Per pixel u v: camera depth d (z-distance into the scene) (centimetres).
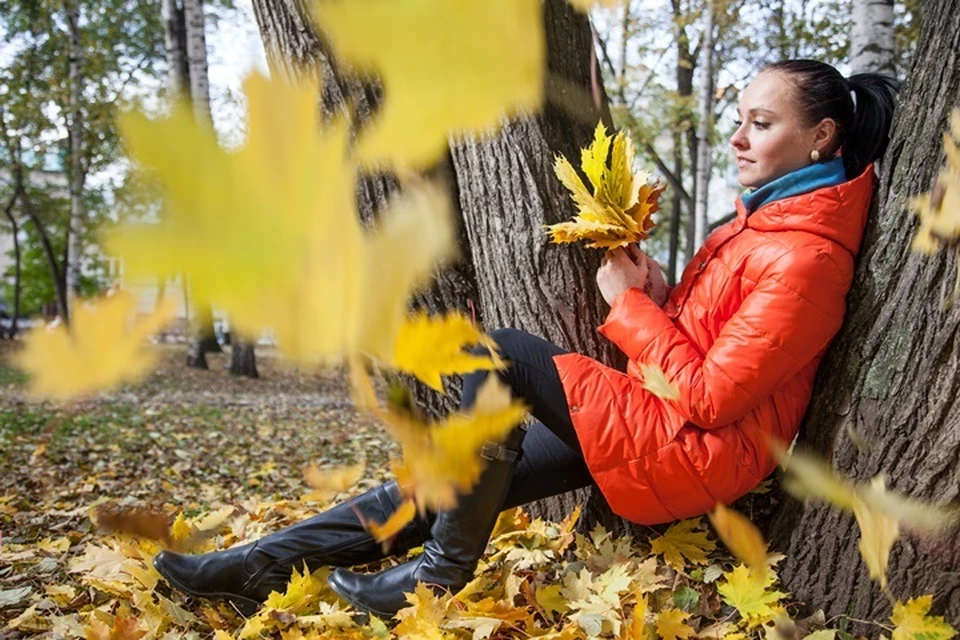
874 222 180
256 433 788
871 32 580
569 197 215
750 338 167
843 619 179
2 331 1945
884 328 173
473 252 231
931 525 161
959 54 165
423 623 172
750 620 180
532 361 182
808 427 189
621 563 203
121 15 1418
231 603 203
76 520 344
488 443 175
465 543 185
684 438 172
